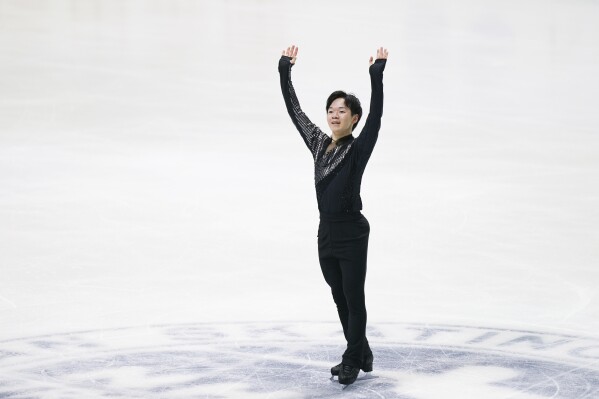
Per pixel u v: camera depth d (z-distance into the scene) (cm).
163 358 2181
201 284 2948
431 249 3406
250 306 2698
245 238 3556
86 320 2538
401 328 2467
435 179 4562
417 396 1909
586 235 3600
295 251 3384
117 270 3109
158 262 3216
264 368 2103
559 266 3172
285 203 4116
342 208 1998
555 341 2339
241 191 4300
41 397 1888
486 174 4672
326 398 1897
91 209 3944
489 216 3903
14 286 2900
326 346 2289
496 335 2397
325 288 2914
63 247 3381
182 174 4591
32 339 2350
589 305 2709
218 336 2383
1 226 3666
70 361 2156
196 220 3809
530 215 3916
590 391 1933
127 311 2636
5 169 4619
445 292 2861
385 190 4341
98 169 4659
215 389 1950
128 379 2016
